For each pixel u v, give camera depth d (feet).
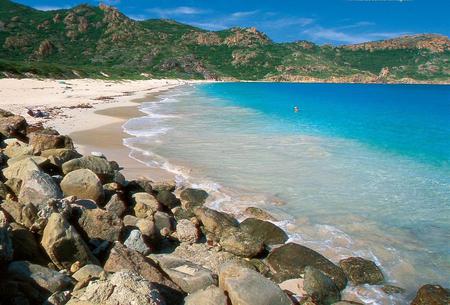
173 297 23.85
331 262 31.19
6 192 33.71
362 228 38.45
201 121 108.17
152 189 46.47
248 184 50.96
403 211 42.65
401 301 27.27
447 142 85.05
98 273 24.11
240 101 196.44
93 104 141.08
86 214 31.09
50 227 25.71
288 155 67.21
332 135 90.63
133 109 132.36
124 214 37.45
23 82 206.80
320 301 27.14
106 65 545.44
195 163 60.39
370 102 210.79
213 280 26.21
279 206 43.83
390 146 79.10
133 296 19.10
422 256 33.14
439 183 52.85
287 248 32.73
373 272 29.96
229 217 39.17
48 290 21.20
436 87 538.06
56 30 632.38
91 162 42.80
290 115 132.36
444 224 39.42
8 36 558.56
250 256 33.22
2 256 21.88
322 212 42.24
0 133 52.95
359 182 52.75
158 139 78.43
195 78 571.28
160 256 29.60
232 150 70.03
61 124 90.17
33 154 45.37
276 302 22.84
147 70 547.08
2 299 19.44
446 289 27.14
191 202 44.37
